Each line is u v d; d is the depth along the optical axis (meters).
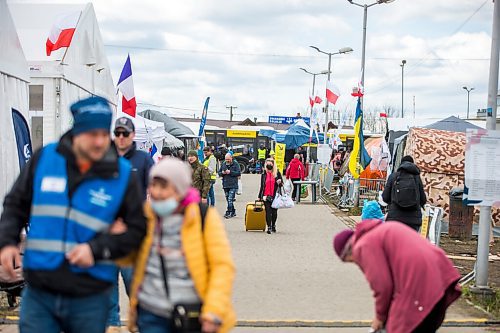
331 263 18.89
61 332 6.42
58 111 19.59
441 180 26.92
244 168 85.00
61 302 6.09
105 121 6.13
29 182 6.34
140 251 6.39
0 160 13.80
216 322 6.01
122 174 6.30
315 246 22.31
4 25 13.98
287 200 25.80
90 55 21.98
